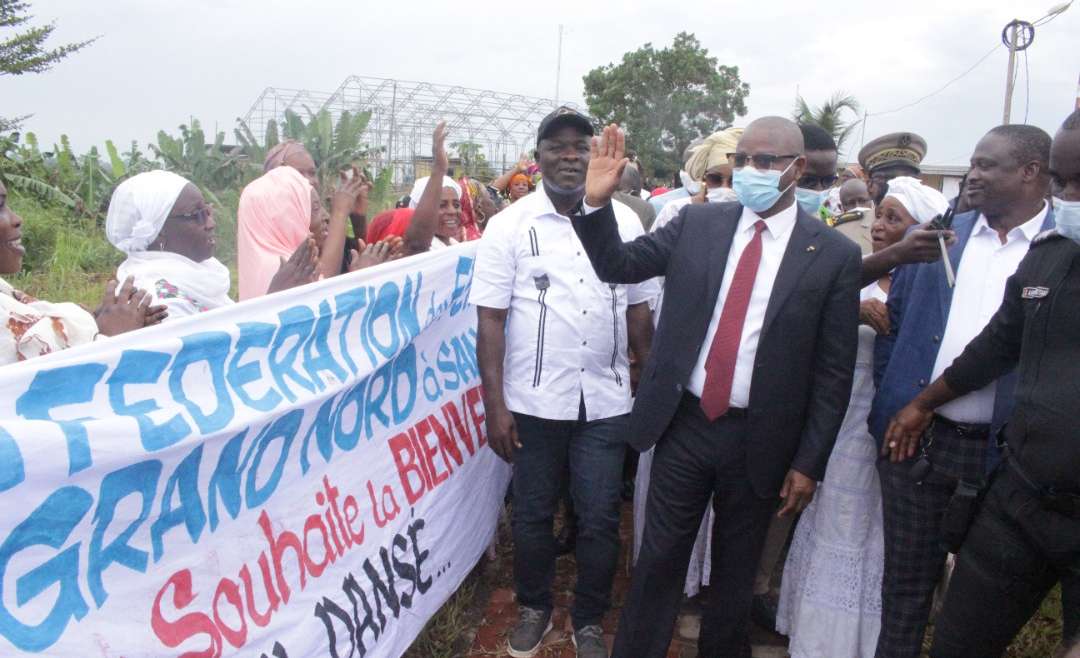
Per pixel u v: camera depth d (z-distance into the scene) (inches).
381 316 118.3
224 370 89.4
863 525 124.3
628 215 132.0
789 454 110.0
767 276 108.5
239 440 88.4
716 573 117.6
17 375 69.4
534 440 128.1
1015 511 93.5
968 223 113.4
